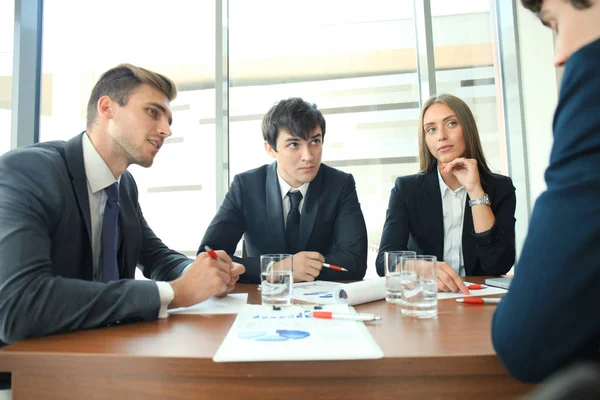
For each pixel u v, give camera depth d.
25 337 0.66
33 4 2.30
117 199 1.09
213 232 1.50
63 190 0.93
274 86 2.70
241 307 0.85
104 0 2.64
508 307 0.43
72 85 2.55
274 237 1.54
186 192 2.64
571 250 0.38
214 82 2.52
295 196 1.56
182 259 1.24
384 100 2.71
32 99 2.30
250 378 0.51
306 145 1.46
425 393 0.50
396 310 0.81
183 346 0.57
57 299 0.67
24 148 0.97
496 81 2.68
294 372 0.50
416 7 2.66
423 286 0.75
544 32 2.44
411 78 2.71
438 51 2.64
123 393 0.53
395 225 1.55
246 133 2.67
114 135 1.09
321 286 1.10
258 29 2.71
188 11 2.66
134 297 0.72
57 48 2.46
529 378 0.43
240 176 1.66
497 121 2.69
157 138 1.15
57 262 0.92
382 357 0.50
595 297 0.37
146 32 2.67
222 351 0.52
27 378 0.54
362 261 1.39
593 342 0.38
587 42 0.46
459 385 0.50
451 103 1.60
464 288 0.97
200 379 0.52
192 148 2.63
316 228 1.53
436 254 1.57
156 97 1.13
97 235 1.08
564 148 0.43
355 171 2.70
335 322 0.69
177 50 2.66
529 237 0.43
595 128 0.40
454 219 1.59
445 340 0.58
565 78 0.45
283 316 0.74
